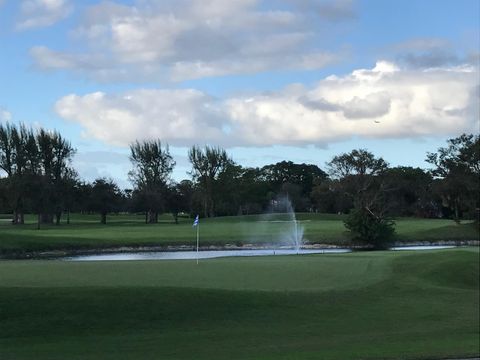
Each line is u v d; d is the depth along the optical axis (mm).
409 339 15219
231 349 13633
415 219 113875
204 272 24422
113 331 15266
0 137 96750
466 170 87938
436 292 22250
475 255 31344
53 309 16156
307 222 99688
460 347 13758
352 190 87250
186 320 16422
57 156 105875
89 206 109188
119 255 50719
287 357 12406
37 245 53000
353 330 16500
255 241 63312
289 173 171750
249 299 18531
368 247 63469
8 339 14297
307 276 23922
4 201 99188
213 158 123938
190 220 124500
